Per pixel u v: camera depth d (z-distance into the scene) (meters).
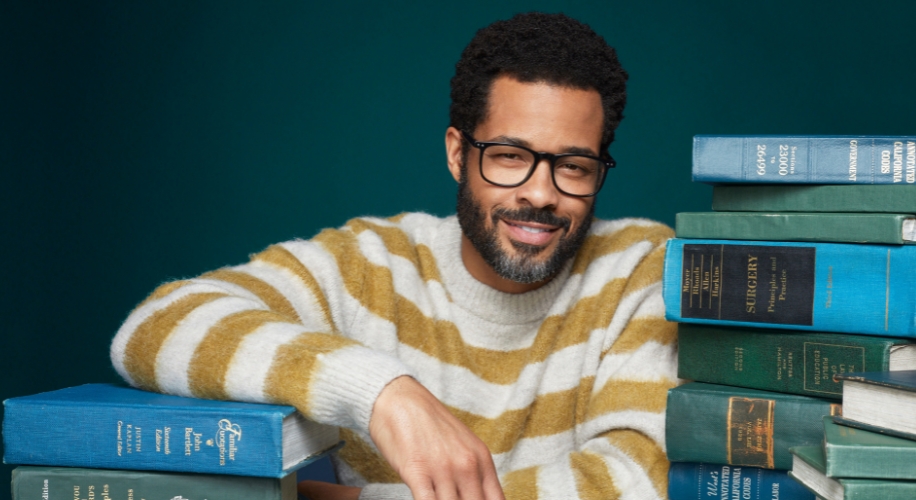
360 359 0.85
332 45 2.64
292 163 2.65
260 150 2.66
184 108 2.66
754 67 2.48
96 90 2.62
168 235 2.67
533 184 1.14
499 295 1.29
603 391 1.16
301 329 0.93
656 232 1.34
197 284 1.07
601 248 1.34
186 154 2.67
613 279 1.28
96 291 2.62
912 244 0.88
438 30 2.61
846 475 0.72
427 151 2.62
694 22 2.50
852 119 2.44
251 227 2.66
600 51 1.17
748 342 0.95
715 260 0.96
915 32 2.39
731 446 0.91
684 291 0.98
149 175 2.67
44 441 0.84
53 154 2.54
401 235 1.38
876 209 0.89
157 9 2.66
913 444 0.72
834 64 2.45
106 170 2.64
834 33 2.44
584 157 1.15
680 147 2.51
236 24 2.65
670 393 0.94
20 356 2.45
